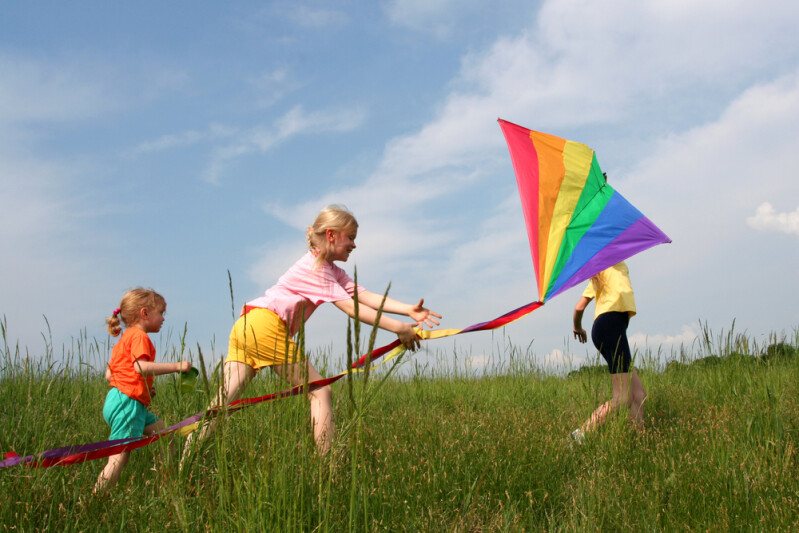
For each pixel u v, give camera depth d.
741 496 3.09
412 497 3.11
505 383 7.28
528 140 4.50
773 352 6.12
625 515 2.98
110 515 2.82
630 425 4.35
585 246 4.12
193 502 2.85
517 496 3.28
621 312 4.75
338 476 2.98
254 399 2.99
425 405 6.08
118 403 3.87
